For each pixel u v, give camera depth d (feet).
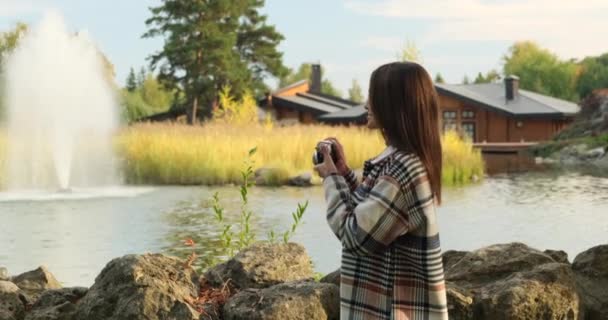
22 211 49.98
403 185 7.60
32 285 15.21
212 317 12.41
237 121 130.82
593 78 293.23
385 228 7.56
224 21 183.11
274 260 14.01
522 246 13.89
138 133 84.38
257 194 63.87
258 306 12.12
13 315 13.25
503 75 339.36
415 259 7.68
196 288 12.85
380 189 7.59
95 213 48.62
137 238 37.27
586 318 13.46
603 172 94.32
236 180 77.82
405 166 7.65
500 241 36.68
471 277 13.43
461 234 39.11
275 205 53.67
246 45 194.29
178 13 174.50
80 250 33.83
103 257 31.96
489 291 12.64
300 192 66.08
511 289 12.36
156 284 12.30
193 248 33.73
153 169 78.13
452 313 12.33
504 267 13.42
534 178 84.17
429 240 7.67
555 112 170.40
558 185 73.26
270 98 184.55
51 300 13.28
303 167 85.10
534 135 175.22
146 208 51.60
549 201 56.90
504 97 184.14
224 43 174.29
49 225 42.47
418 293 7.70
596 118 155.43
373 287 7.75
